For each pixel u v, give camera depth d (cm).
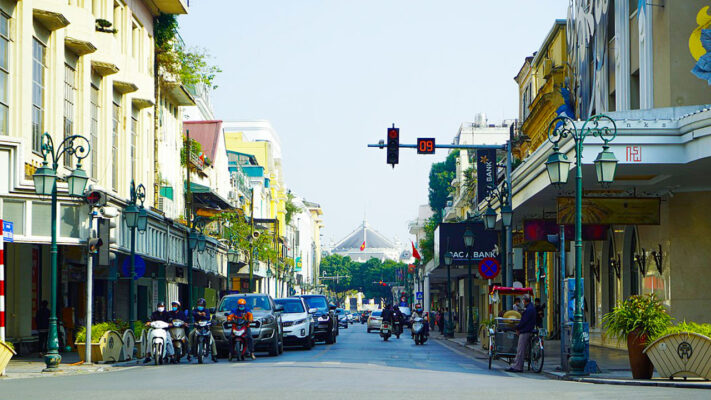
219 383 1620
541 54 5028
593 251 3900
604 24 3362
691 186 2825
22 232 2534
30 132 2630
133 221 2770
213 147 6338
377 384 1593
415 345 4212
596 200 2483
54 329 2184
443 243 5050
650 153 2411
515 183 3497
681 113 2498
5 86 2545
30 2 2628
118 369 2294
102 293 3675
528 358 2297
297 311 3484
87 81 3117
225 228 5969
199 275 5169
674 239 2869
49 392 1398
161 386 1538
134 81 3666
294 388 1471
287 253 11912
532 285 5091
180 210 5094
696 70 2712
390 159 2972
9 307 2819
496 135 9200
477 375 2044
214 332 2809
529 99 5556
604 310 3653
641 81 2905
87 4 3159
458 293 8319
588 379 1880
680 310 2845
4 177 2494
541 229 3123
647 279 3106
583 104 3738
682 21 2727
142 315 4159
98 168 3306
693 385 1595
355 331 7275
